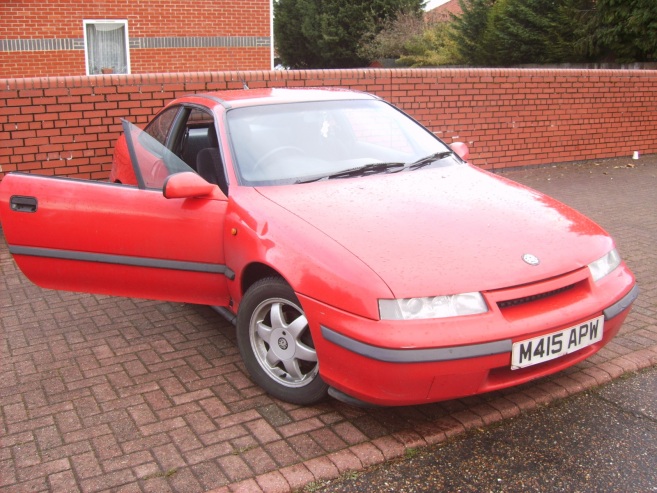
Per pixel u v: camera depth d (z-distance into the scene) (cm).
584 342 327
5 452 319
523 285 312
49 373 402
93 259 421
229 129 427
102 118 759
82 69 1370
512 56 2128
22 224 426
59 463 309
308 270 324
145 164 415
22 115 721
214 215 390
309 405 357
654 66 1638
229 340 448
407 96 921
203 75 796
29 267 436
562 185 941
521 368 309
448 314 296
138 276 418
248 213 371
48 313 500
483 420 338
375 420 341
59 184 422
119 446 322
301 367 359
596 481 294
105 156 770
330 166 420
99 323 480
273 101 461
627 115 1127
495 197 388
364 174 416
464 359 292
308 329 341
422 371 291
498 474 300
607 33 1712
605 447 318
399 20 3381
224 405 361
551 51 1973
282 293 344
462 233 336
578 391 369
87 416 351
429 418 342
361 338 297
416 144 464
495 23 2241
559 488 289
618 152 1143
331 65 3756
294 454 313
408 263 310
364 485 293
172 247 402
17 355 428
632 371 393
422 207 364
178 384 385
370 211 357
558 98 1042
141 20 1405
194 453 315
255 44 1516
